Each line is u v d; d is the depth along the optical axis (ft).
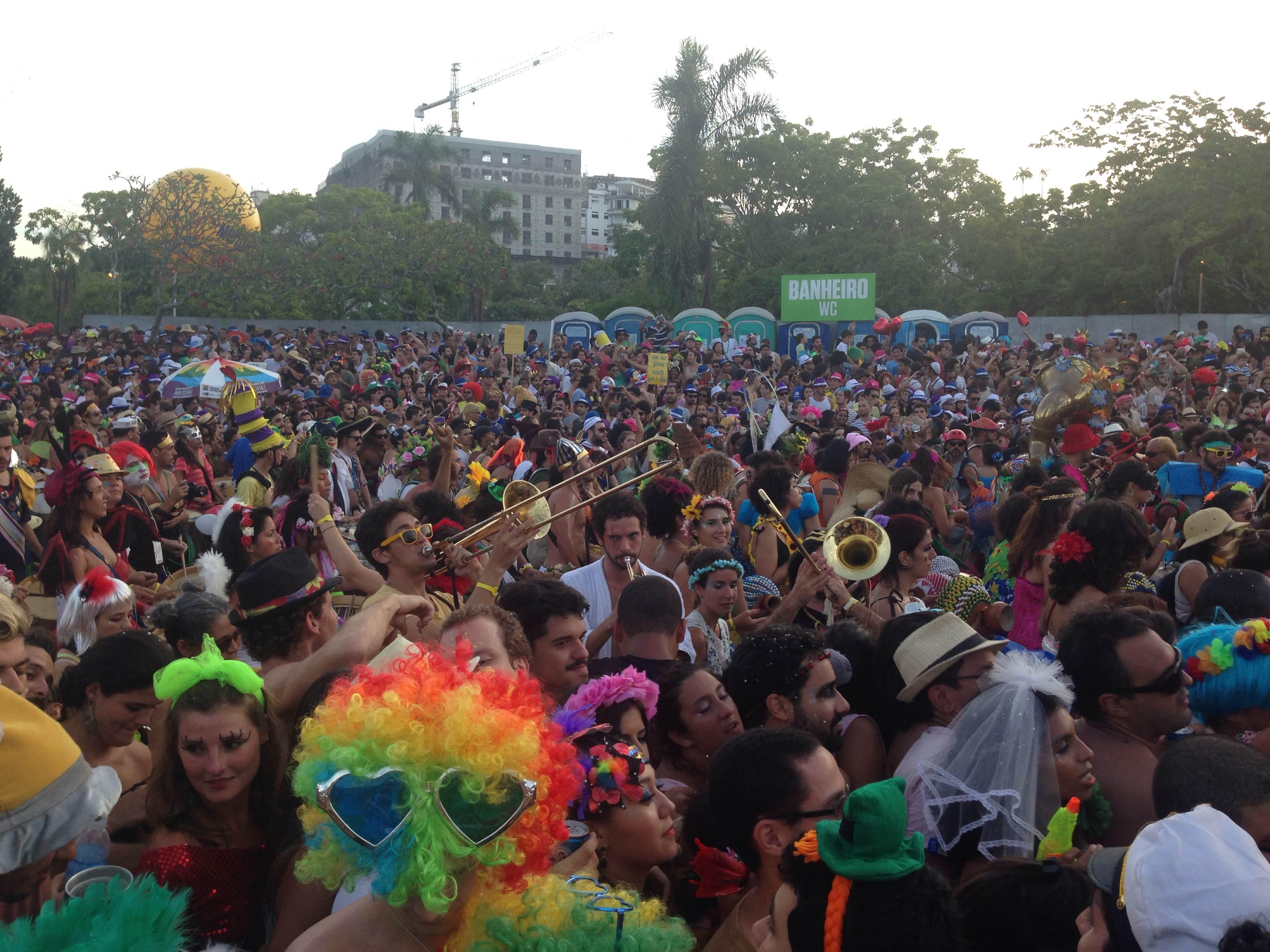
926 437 43.93
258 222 150.20
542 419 40.47
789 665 11.34
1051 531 16.88
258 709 8.84
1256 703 11.53
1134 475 21.83
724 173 142.82
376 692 6.02
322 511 15.83
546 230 479.41
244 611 11.86
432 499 18.15
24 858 6.91
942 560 19.93
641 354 94.07
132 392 77.05
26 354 96.89
